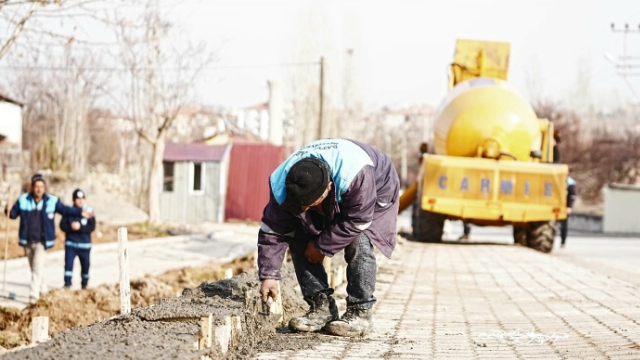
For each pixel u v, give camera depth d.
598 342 6.32
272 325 6.39
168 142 38.31
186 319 5.39
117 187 43.06
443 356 5.57
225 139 51.66
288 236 6.02
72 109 41.19
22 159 37.19
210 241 25.02
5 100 38.75
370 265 6.16
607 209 40.56
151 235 25.52
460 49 22.83
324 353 5.47
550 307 8.83
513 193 18.83
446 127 19.88
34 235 12.30
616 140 56.88
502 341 6.35
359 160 5.70
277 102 66.38
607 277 12.71
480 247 19.69
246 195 38.88
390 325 7.12
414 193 23.27
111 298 10.98
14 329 9.60
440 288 10.64
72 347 4.58
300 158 5.75
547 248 20.08
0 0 8.62
